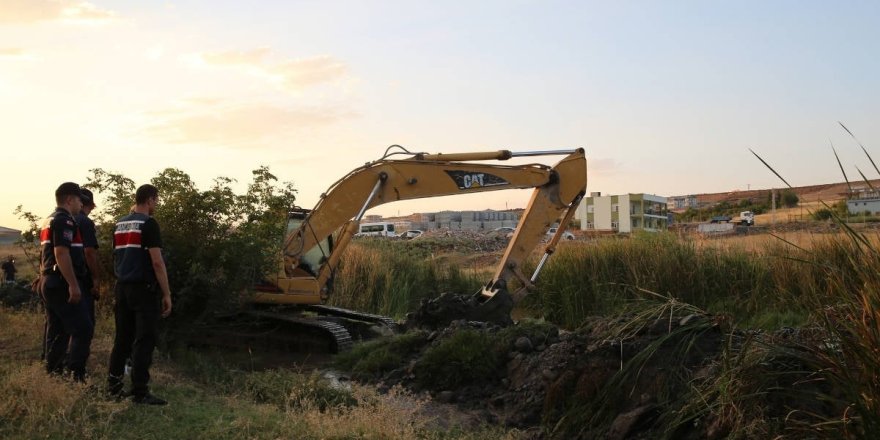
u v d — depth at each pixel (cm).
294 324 1042
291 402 662
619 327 692
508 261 1114
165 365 783
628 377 622
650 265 1384
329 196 1061
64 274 614
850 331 444
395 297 1584
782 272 1151
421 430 599
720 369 559
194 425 547
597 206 5453
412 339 905
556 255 1518
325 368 916
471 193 1093
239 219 993
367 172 1063
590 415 623
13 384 582
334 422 551
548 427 635
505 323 1056
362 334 1108
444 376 773
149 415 560
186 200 958
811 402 490
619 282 1396
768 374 511
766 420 493
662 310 671
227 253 949
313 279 1058
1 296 1159
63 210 633
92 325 650
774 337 534
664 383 603
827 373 460
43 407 541
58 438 498
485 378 760
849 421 435
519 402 691
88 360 735
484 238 3722
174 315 950
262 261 981
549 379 687
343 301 1548
